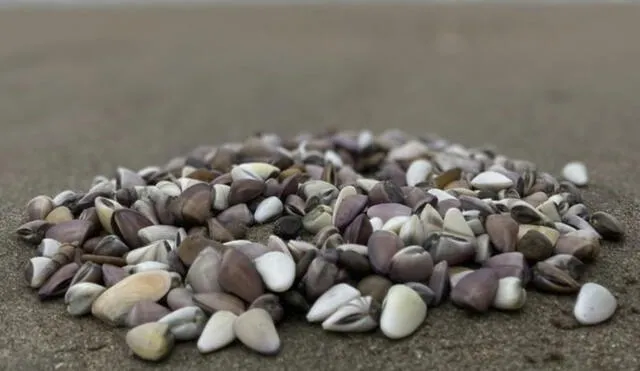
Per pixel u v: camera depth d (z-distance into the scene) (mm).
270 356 297
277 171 391
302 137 522
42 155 599
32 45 1157
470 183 384
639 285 324
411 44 1197
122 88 914
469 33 1267
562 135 621
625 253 343
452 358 294
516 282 309
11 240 366
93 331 314
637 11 1381
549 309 312
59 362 301
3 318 321
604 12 1392
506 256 320
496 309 312
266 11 1521
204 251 320
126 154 621
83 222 352
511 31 1268
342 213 342
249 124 757
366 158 479
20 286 338
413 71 1006
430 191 364
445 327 305
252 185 364
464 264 328
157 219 356
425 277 314
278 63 1067
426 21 1382
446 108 798
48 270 333
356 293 306
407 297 304
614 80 864
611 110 713
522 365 291
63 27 1326
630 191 420
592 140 589
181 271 325
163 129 732
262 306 305
